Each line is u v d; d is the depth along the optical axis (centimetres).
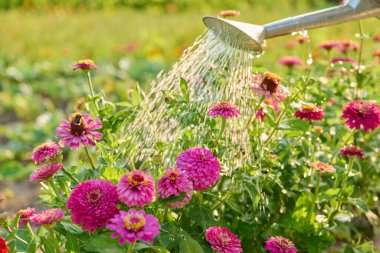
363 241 316
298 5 1505
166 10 1516
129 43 986
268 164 261
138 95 276
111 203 185
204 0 1591
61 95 759
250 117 259
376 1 239
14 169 505
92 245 193
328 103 346
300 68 416
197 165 207
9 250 201
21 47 962
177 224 235
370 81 357
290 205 293
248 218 277
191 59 260
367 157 346
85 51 936
